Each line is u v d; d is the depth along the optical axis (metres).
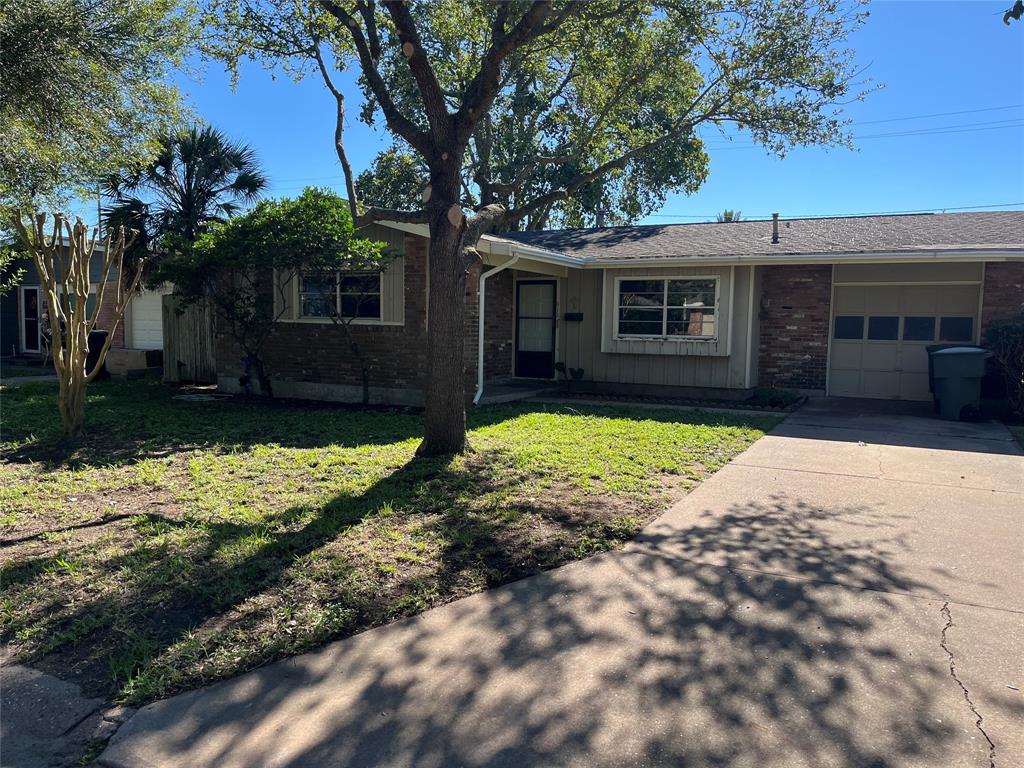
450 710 3.13
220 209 16.88
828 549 4.97
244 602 4.12
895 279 13.26
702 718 3.02
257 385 13.95
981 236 12.21
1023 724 2.94
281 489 6.44
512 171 21.38
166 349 16.09
